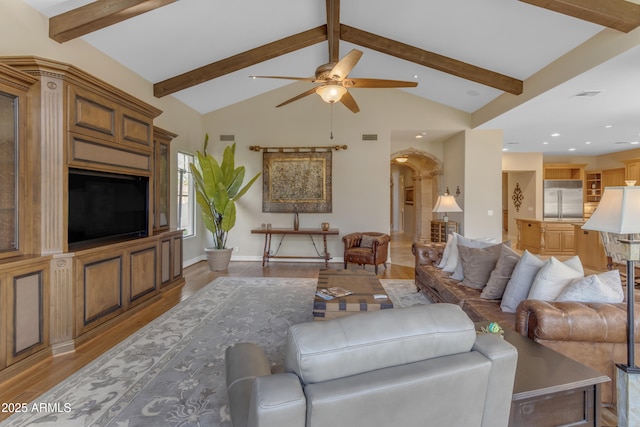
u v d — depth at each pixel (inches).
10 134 95.6
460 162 267.7
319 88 141.4
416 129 262.8
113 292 125.5
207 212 224.2
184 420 71.4
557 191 353.7
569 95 170.6
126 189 142.6
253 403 34.4
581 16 118.7
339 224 267.4
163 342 112.1
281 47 195.2
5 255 94.1
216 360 99.4
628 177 330.6
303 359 35.9
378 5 163.0
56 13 127.0
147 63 179.8
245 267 244.8
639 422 62.1
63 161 104.7
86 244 122.6
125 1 124.8
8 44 112.9
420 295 169.6
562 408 52.0
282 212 268.7
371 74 235.3
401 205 528.4
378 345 38.6
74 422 70.7
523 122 228.2
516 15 141.1
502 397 44.2
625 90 162.9
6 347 87.8
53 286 102.1
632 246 63.4
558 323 70.2
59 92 103.8
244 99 268.4
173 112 227.0
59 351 102.7
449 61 189.6
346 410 35.1
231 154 228.7
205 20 159.3
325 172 266.4
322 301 109.0
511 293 98.0
